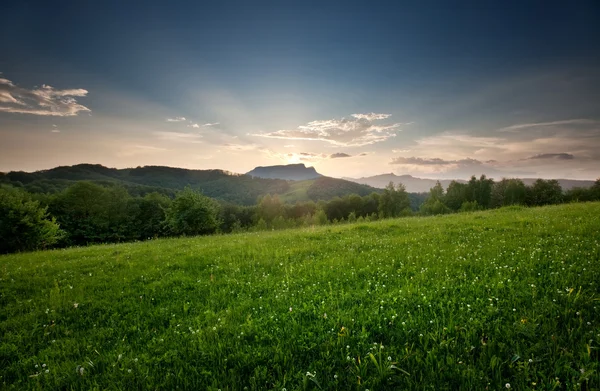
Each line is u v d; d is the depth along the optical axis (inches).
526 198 3538.4
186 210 1517.0
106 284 368.2
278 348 186.5
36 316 275.4
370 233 651.5
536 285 249.3
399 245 478.6
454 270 314.8
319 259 425.7
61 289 355.9
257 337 205.3
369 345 181.2
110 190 2684.5
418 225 694.5
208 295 309.0
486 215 813.9
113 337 232.2
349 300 258.7
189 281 361.7
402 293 258.1
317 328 211.5
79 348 216.5
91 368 185.2
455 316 207.8
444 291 259.6
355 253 447.8
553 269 283.0
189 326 235.3
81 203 2263.8
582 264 280.8
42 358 202.4
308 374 152.9
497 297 234.8
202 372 171.5
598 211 627.8
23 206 1272.1
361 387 147.3
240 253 503.2
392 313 221.1
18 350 217.2
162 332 233.3
